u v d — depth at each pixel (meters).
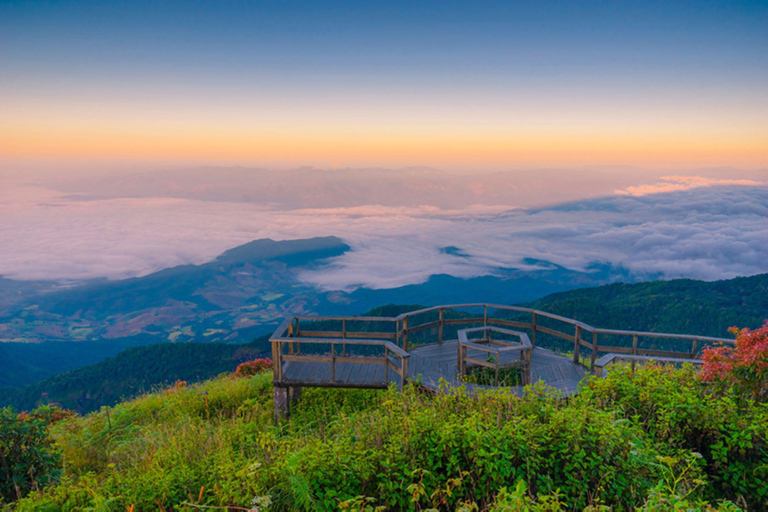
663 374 6.05
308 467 3.94
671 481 3.79
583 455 3.80
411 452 4.08
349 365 9.68
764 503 4.09
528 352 8.20
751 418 4.70
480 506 3.72
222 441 5.41
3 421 5.86
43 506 4.43
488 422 4.36
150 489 4.17
